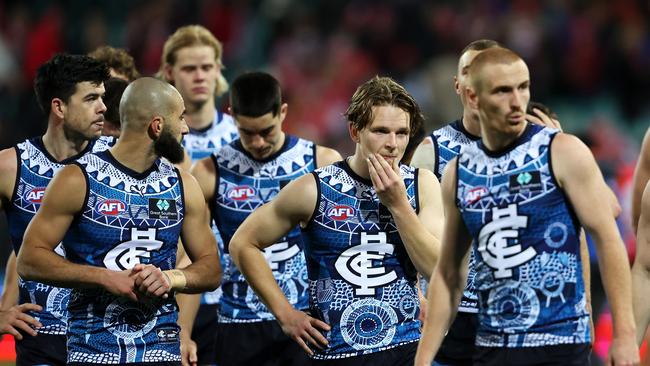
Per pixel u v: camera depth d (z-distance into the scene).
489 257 18.94
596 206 18.27
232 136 30.69
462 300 24.17
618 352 17.92
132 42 68.69
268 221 21.67
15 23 70.31
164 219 20.53
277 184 26.34
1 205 23.30
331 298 21.23
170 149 20.48
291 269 25.77
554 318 18.56
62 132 23.12
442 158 25.33
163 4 70.81
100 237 20.23
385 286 21.17
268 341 26.25
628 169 45.91
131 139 20.36
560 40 66.56
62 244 21.28
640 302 21.34
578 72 65.81
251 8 71.50
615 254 18.14
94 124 22.81
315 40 69.44
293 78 67.75
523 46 66.06
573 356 18.52
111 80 24.92
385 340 21.17
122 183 20.36
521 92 18.41
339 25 70.31
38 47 68.38
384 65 68.25
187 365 25.58
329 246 21.25
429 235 20.47
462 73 24.95
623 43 66.19
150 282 19.70
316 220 21.28
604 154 49.03
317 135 64.44
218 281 21.16
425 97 63.81
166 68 30.67
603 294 38.00
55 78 22.64
